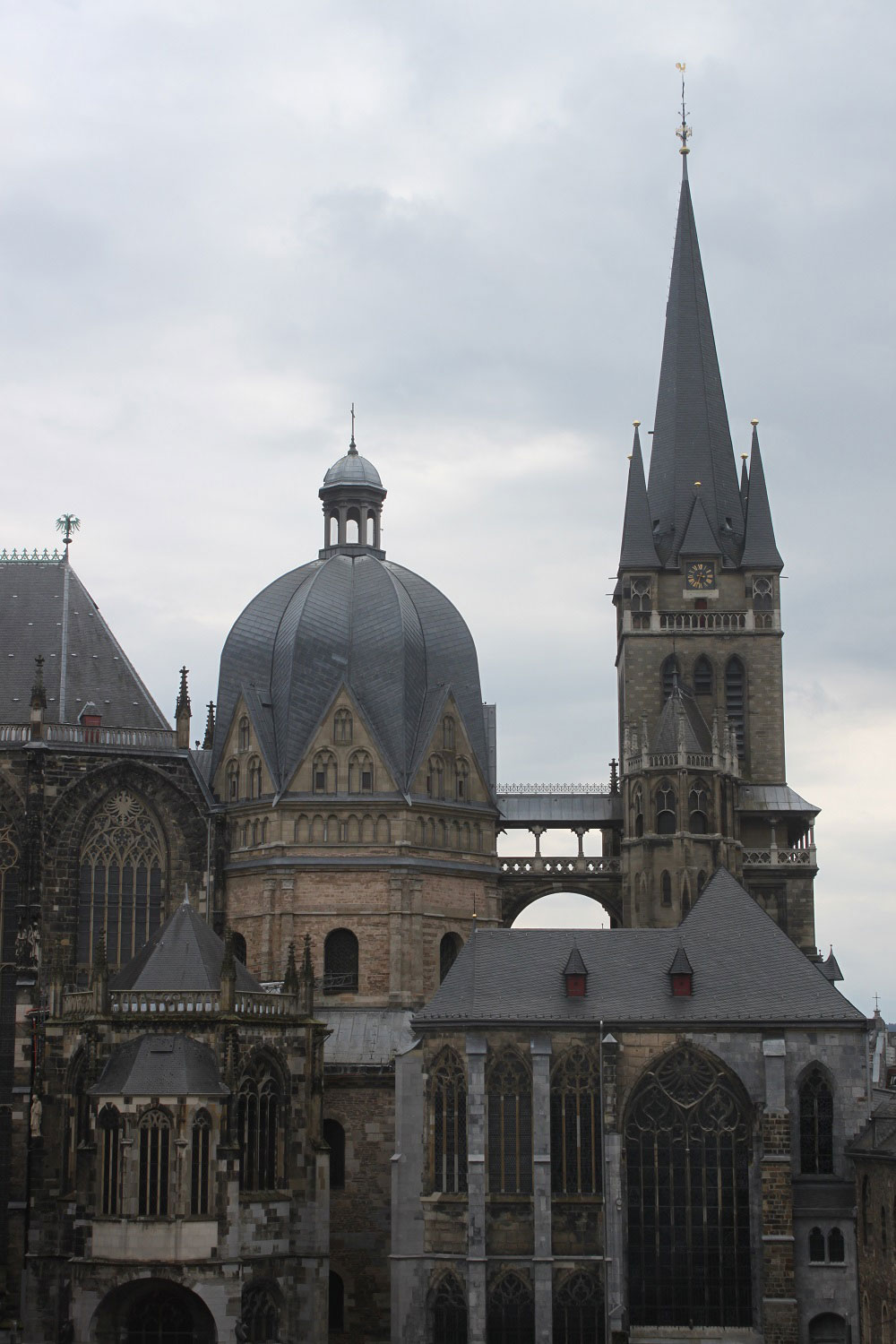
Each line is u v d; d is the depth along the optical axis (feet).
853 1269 330.75
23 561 435.94
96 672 423.23
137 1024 328.70
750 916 357.82
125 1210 314.96
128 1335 317.42
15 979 384.68
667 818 427.33
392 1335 339.16
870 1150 315.17
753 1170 336.49
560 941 357.61
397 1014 396.78
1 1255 371.56
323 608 422.82
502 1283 334.85
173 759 409.28
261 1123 335.06
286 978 349.61
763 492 465.88
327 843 406.41
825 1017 340.39
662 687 456.04
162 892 407.23
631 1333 331.57
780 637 457.68
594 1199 335.88
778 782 451.12
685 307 483.10
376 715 414.21
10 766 398.01
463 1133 343.26
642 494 466.29
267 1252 330.75
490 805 426.51
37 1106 370.53
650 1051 340.80
